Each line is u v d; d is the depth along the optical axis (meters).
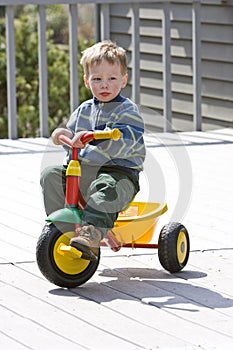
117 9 10.64
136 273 4.04
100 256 4.25
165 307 3.56
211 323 3.38
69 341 3.17
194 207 5.32
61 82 12.68
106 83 3.90
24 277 3.96
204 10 9.27
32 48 12.66
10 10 7.46
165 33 8.02
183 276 4.00
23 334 3.24
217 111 9.28
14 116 7.68
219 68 9.16
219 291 3.78
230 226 4.89
